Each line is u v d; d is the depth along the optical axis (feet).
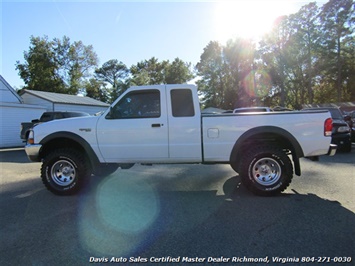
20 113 56.59
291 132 14.56
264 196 14.60
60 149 16.12
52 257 8.81
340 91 142.31
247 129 14.83
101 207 13.56
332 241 9.39
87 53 144.66
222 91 172.24
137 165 24.79
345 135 29.12
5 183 19.47
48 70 131.95
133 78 161.38
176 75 192.75
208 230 10.55
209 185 17.30
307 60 147.54
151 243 9.64
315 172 20.27
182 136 15.19
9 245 9.66
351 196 14.37
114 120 15.67
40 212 13.03
